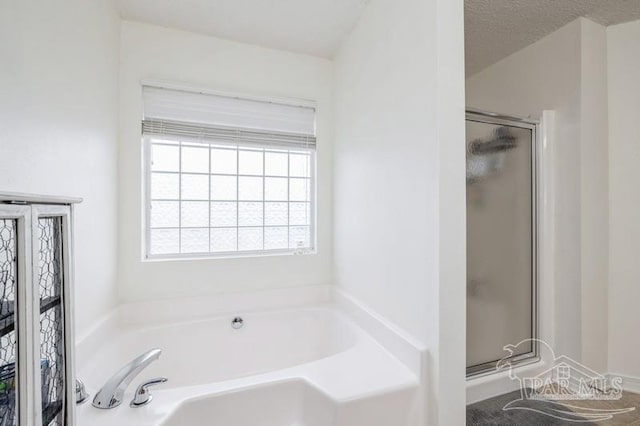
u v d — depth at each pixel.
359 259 1.85
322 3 1.71
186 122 1.92
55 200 0.68
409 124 1.36
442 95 1.18
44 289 0.69
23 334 0.57
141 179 1.82
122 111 1.78
